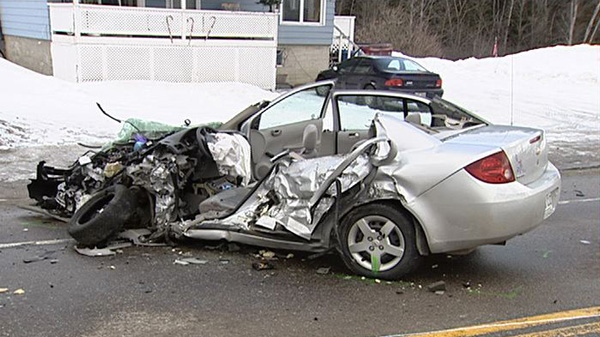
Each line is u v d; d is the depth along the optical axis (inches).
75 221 227.5
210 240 226.7
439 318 174.4
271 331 163.5
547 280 207.6
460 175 191.3
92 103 545.3
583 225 282.0
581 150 497.4
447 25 1918.1
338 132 265.9
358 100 267.4
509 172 194.2
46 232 245.6
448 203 192.4
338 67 758.5
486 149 194.7
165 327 164.1
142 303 178.9
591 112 725.3
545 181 208.2
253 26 727.7
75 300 179.5
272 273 206.1
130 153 244.8
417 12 1747.0
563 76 1027.3
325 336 161.3
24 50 758.5
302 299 185.3
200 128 243.3
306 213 206.8
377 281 201.3
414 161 196.9
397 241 199.9
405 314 176.6
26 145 401.4
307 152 245.1
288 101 278.7
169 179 230.4
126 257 217.5
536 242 252.7
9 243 230.1
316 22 860.0
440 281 203.0
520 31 1963.6
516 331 167.3
